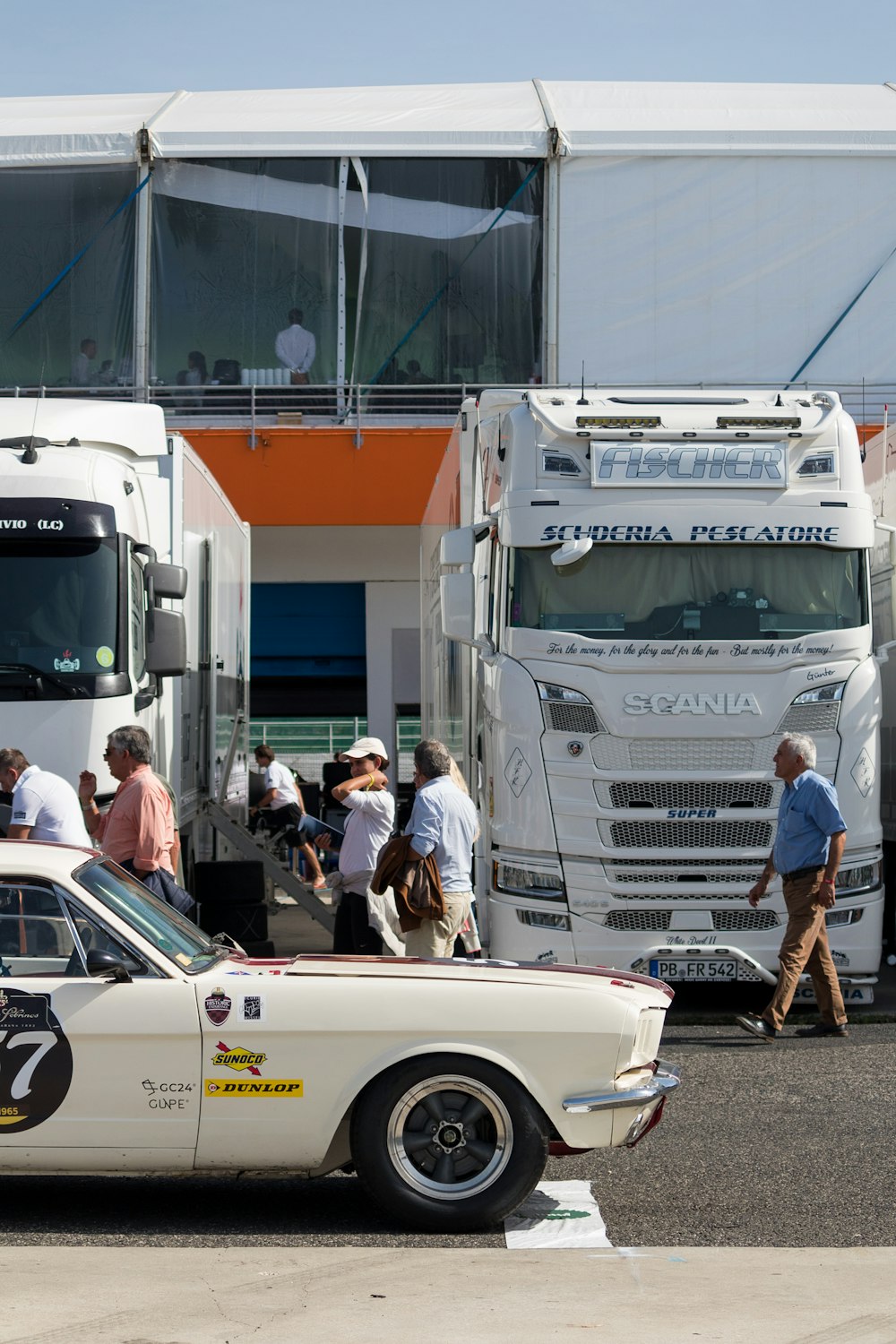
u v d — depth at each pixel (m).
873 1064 18.41
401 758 54.31
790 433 21.66
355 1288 10.12
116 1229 11.77
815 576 21.72
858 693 21.62
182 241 47.25
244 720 35.97
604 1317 9.52
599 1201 12.60
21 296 47.22
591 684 21.19
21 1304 9.73
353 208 47.31
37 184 47.16
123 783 18.56
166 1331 9.20
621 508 21.50
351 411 47.16
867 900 21.59
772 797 21.25
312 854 34.06
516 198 47.28
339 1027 11.44
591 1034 11.56
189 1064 11.41
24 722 20.16
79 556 20.66
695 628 21.33
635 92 54.31
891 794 27.33
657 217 46.78
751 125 47.28
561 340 46.81
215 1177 13.61
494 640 22.05
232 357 47.28
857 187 46.81
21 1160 11.38
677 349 46.75
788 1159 13.99
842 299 46.69
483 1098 11.57
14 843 12.47
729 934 21.16
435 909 17.70
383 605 50.72
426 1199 11.50
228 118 49.09
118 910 11.91
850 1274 10.52
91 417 22.89
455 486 25.48
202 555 27.95
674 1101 16.44
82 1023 11.38
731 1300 9.91
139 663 21.34
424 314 47.38
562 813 21.20
